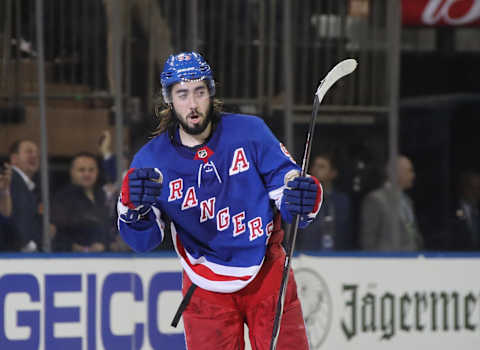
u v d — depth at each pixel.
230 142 8.70
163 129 8.95
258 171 8.82
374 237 15.61
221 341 9.10
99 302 14.26
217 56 15.20
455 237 15.95
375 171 15.67
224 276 8.95
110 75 14.84
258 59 15.32
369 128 15.71
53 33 14.65
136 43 14.92
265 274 9.04
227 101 15.30
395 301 15.19
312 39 15.48
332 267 14.95
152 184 8.01
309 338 14.78
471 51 16.03
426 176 15.86
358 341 15.03
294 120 15.48
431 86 15.88
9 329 13.90
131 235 8.70
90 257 14.23
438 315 15.34
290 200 8.20
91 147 14.78
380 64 15.71
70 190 14.66
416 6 15.80
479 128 16.06
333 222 15.44
